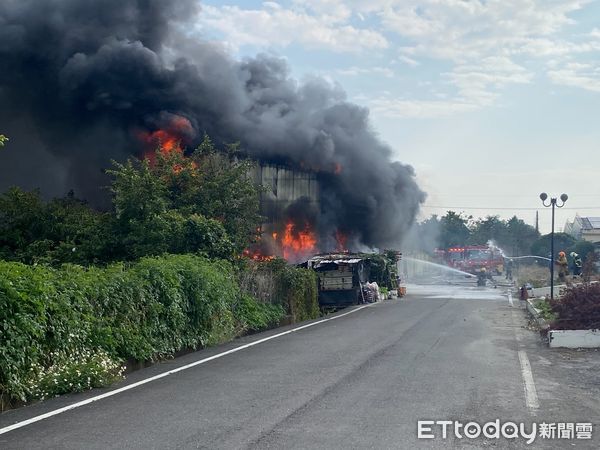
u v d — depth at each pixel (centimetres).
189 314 1243
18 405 762
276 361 1084
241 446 592
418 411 724
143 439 617
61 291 902
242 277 1634
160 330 1125
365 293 2694
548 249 6069
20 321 784
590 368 1005
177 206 1884
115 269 1112
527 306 2206
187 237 1669
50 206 1888
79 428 659
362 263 2780
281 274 1820
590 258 2173
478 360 1080
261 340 1378
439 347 1238
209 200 1923
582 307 1310
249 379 922
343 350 1203
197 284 1266
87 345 932
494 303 2523
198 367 1036
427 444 600
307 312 1994
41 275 879
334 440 610
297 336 1442
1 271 813
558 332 1233
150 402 778
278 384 881
